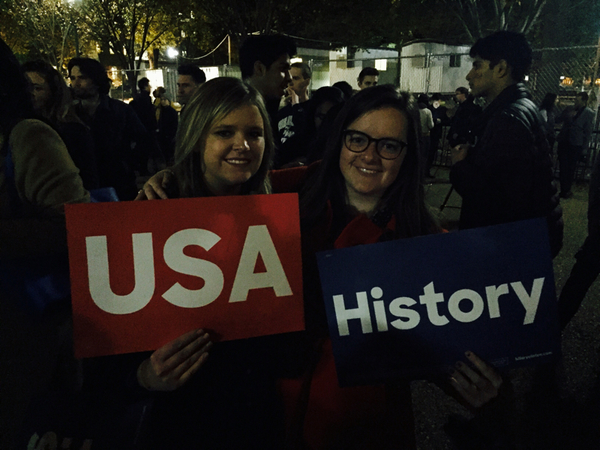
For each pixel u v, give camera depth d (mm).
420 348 1153
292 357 1312
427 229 1407
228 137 1176
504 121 2283
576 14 17469
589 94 8641
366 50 20516
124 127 3508
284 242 1163
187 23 19547
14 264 1326
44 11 23922
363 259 1146
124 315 1086
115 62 28359
